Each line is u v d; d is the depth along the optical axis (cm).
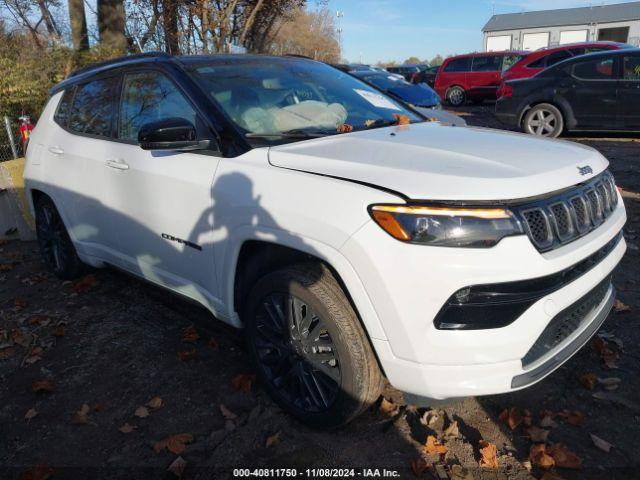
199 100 303
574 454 244
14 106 957
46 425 285
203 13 1259
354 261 223
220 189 276
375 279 218
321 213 233
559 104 982
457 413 278
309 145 275
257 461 252
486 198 212
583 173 250
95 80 398
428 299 211
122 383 316
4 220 602
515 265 209
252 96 321
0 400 308
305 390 266
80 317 398
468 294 210
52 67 1082
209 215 283
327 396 258
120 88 366
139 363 335
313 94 352
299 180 247
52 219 449
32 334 378
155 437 272
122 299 425
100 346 357
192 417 284
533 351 225
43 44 1196
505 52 1789
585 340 250
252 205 259
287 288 254
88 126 392
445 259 209
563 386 296
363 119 340
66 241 441
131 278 461
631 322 354
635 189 646
